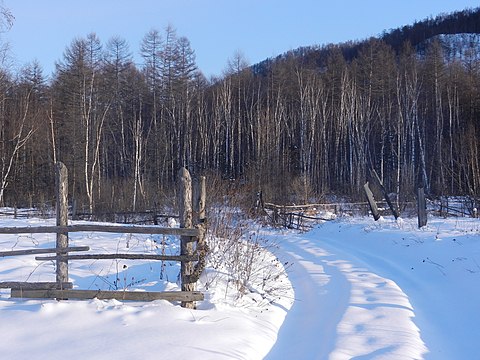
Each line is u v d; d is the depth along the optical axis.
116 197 35.53
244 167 43.19
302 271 11.95
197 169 46.34
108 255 7.46
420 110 51.66
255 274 9.95
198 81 53.47
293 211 26.94
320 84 51.66
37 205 35.72
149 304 7.20
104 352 5.61
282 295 9.21
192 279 7.42
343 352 6.12
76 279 8.97
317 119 50.59
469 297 8.62
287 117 53.81
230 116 51.47
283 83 53.22
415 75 47.56
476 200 25.81
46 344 5.84
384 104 51.53
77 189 39.78
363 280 10.48
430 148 50.19
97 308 6.93
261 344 6.49
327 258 13.84
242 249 10.88
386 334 6.78
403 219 19.97
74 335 6.10
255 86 60.22
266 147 42.66
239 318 7.17
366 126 50.41
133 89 52.88
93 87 44.00
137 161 37.50
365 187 19.89
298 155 47.84
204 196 8.19
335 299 9.02
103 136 47.59
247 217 13.81
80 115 42.59
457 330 7.27
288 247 16.59
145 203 32.59
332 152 53.62
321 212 27.52
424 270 11.18
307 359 6.08
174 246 12.56
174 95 51.66
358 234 17.56
